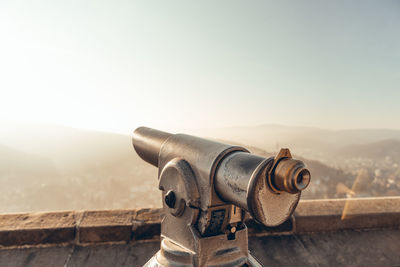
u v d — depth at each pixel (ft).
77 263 6.09
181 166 3.64
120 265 6.07
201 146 3.72
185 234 3.68
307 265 6.17
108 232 6.75
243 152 3.43
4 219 6.95
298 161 2.57
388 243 6.97
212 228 3.56
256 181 2.64
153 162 4.99
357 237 7.20
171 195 3.73
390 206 7.84
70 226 6.69
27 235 6.52
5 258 6.17
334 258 6.41
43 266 5.97
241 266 3.63
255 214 2.71
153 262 4.03
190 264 3.56
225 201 3.50
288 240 7.08
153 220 7.01
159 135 4.91
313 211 7.58
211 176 3.33
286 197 2.89
